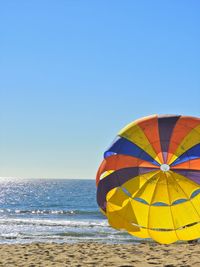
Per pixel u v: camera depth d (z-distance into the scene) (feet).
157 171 42.47
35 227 100.68
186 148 40.63
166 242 39.06
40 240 74.28
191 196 41.09
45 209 189.26
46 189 508.12
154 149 41.29
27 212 168.96
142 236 39.32
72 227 99.71
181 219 40.24
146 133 40.45
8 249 44.68
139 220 39.83
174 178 42.19
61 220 124.88
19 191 449.48
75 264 33.40
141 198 41.16
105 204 39.37
